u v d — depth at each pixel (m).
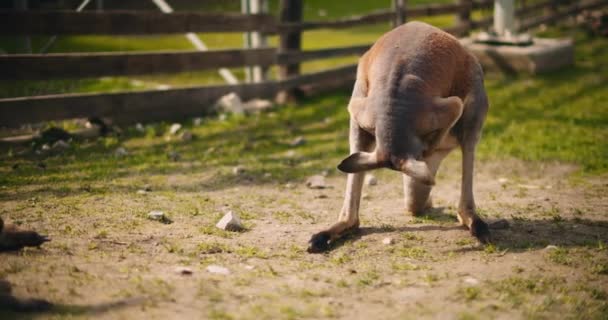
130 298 5.44
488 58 18.59
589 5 26.00
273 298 5.61
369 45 17.17
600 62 20.22
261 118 14.34
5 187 8.96
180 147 11.95
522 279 6.19
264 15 14.70
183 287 5.74
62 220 7.58
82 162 10.66
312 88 16.59
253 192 9.52
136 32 12.57
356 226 7.57
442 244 7.29
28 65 11.27
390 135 6.32
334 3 30.77
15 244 6.26
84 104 12.01
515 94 16.38
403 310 5.46
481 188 10.06
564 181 10.44
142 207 8.33
